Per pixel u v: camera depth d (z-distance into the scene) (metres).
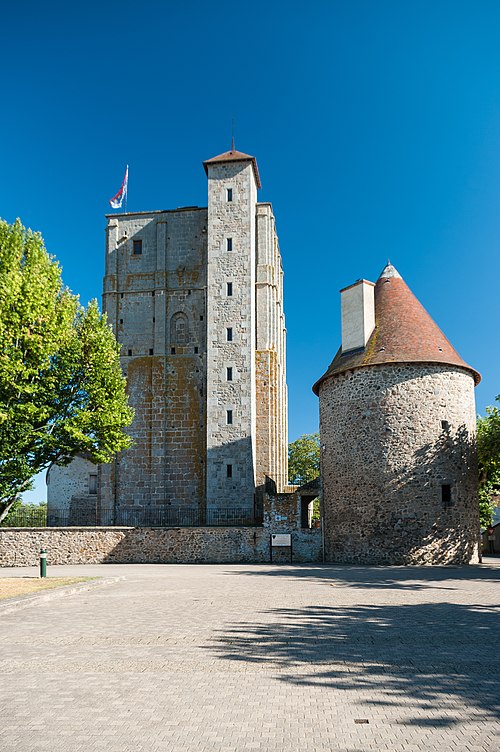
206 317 44.75
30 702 7.45
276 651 10.07
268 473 43.22
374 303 32.81
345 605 15.40
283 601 16.22
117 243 46.97
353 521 30.23
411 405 29.78
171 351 45.06
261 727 6.53
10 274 24.03
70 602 16.55
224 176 44.88
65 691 7.89
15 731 6.48
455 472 29.75
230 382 42.25
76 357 26.62
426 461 29.39
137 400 44.31
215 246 44.00
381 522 29.38
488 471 37.41
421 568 27.06
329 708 7.13
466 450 30.41
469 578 22.27
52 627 12.59
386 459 29.56
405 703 7.29
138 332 45.53
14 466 24.23
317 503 57.94
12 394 24.41
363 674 8.59
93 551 32.56
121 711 7.09
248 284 43.38
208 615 13.89
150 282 46.19
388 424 29.77
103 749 5.98
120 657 9.75
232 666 9.10
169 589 19.44
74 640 11.18
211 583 21.22
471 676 8.45
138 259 46.72
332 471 31.78
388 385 30.08
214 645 10.59
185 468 43.28
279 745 6.05
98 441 27.25
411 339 30.62
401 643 10.66
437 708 7.11
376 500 29.55
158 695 7.68
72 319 26.89
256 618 13.41
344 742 6.11
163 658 9.66
